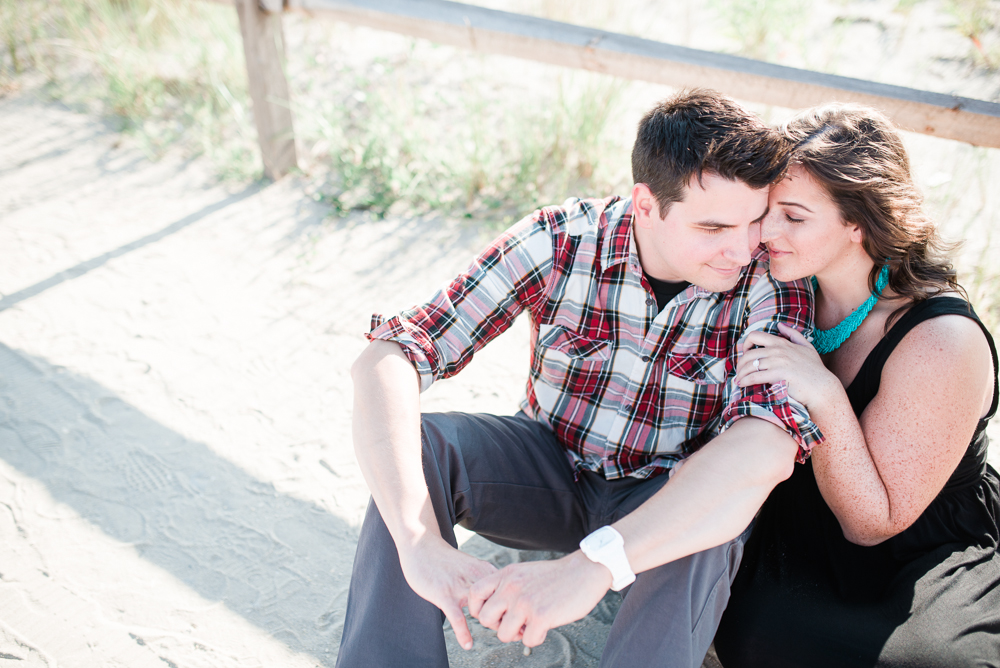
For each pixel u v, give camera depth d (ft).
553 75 14.29
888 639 4.71
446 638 6.18
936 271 4.86
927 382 4.64
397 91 14.52
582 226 5.36
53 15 17.89
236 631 6.21
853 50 14.65
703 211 4.55
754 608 5.11
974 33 14.15
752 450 4.50
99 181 13.07
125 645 6.05
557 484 5.65
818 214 4.66
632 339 5.32
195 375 9.04
